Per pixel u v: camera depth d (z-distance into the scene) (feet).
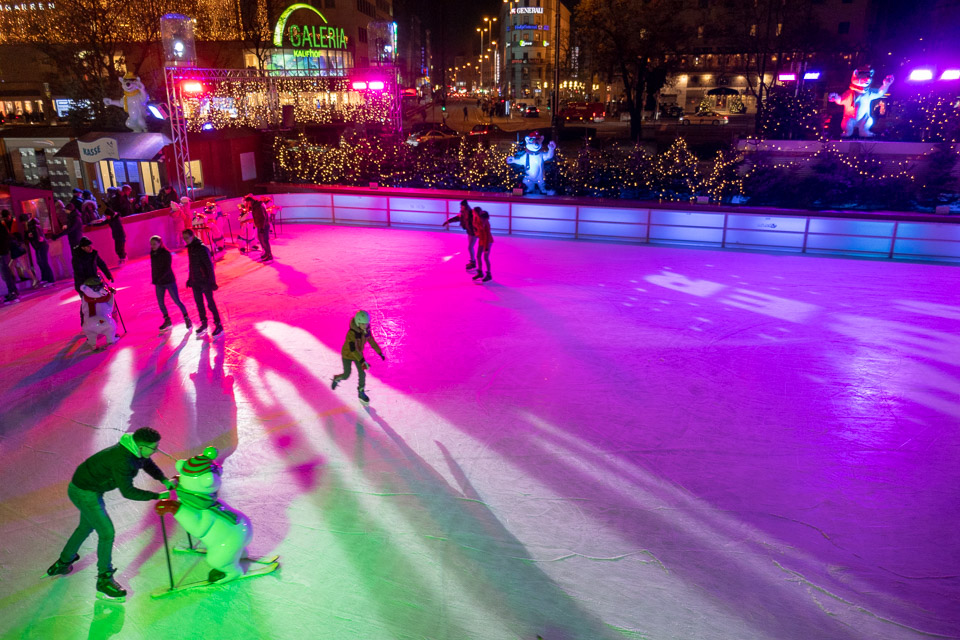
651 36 127.44
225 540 15.26
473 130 149.48
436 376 28.60
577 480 20.58
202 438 23.24
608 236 57.52
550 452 22.27
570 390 27.20
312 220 66.74
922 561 16.80
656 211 55.42
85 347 32.19
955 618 14.88
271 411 25.31
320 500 19.49
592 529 18.16
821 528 18.15
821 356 30.71
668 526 18.29
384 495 19.77
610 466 21.38
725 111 204.74
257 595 15.66
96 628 14.74
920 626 14.65
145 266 48.83
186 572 16.55
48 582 16.22
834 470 21.09
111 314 32.45
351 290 42.06
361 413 25.16
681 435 23.41
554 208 58.03
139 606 15.38
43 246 43.11
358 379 26.22
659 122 187.73
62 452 22.33
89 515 15.07
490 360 30.42
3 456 22.08
